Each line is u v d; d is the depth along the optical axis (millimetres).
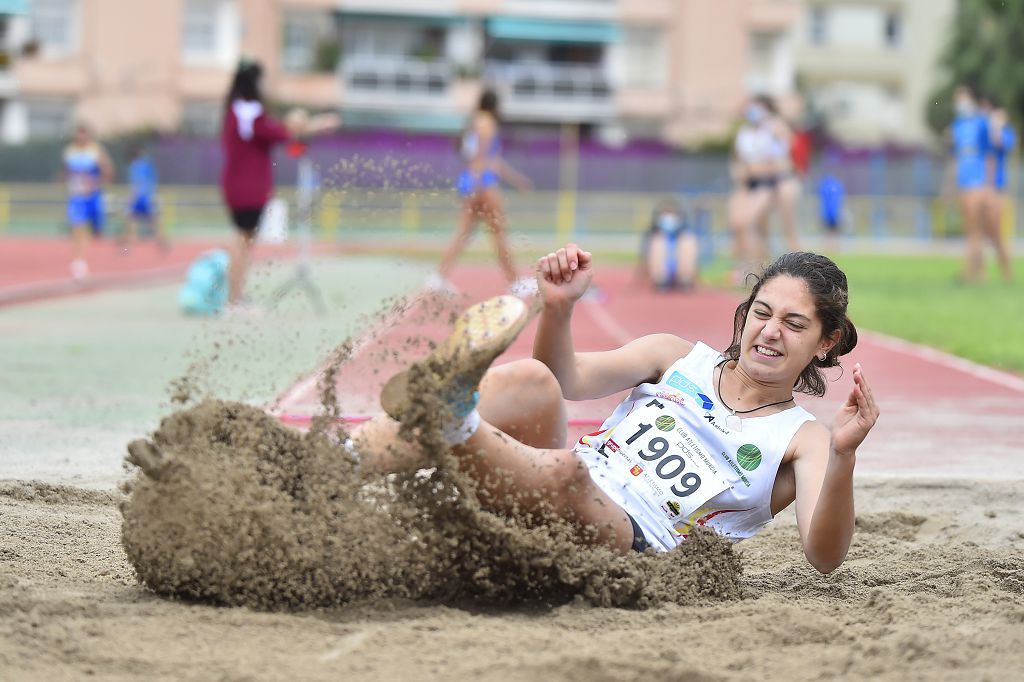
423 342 8375
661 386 7832
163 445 6688
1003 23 98500
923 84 119688
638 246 67812
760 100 36031
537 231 75625
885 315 27641
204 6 96750
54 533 8539
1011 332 24141
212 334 21656
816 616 6586
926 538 9469
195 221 74688
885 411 15445
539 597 7121
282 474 6773
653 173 82875
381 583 6848
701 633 6363
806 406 15594
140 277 38031
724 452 7555
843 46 119500
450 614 6668
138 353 19500
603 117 106125
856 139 108688
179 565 6586
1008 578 7777
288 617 6449
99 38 94250
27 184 74625
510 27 105500
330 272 36812
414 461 6699
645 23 106812
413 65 102250
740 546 9242
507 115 105562
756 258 36781
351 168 8305
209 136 79562
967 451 13008
